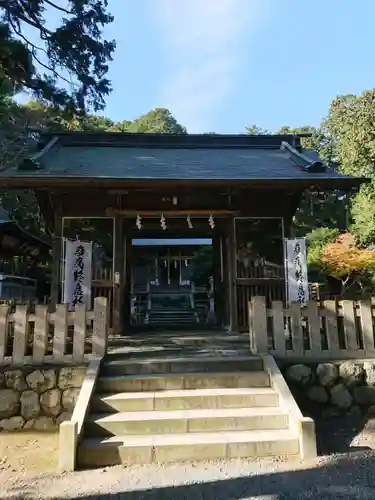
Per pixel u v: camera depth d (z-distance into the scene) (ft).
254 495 10.42
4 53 31.94
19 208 62.59
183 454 12.84
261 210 28.40
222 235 31.37
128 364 17.02
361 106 58.13
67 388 16.55
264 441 13.07
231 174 25.89
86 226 27.27
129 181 23.47
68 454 12.29
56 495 10.65
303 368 17.44
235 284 27.40
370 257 51.42
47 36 37.47
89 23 38.04
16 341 17.13
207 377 16.39
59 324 17.39
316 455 12.89
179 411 14.89
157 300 66.44
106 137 35.73
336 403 17.12
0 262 53.42
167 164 29.35
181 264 79.61
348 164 59.57
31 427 16.16
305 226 81.41
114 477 11.64
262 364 17.40
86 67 40.16
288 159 31.89
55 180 23.25
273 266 27.73
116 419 14.03
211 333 26.89
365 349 18.22
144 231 34.60
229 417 14.16
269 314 18.57
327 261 53.78
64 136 35.45
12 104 62.08
